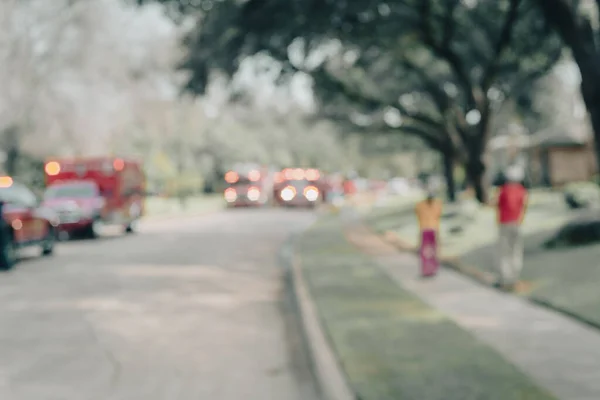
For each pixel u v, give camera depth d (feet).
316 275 48.11
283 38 76.95
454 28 87.35
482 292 40.55
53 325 32.58
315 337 28.45
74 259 62.59
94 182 91.25
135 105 178.09
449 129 109.60
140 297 40.70
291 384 23.18
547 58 98.94
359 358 24.81
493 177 190.90
